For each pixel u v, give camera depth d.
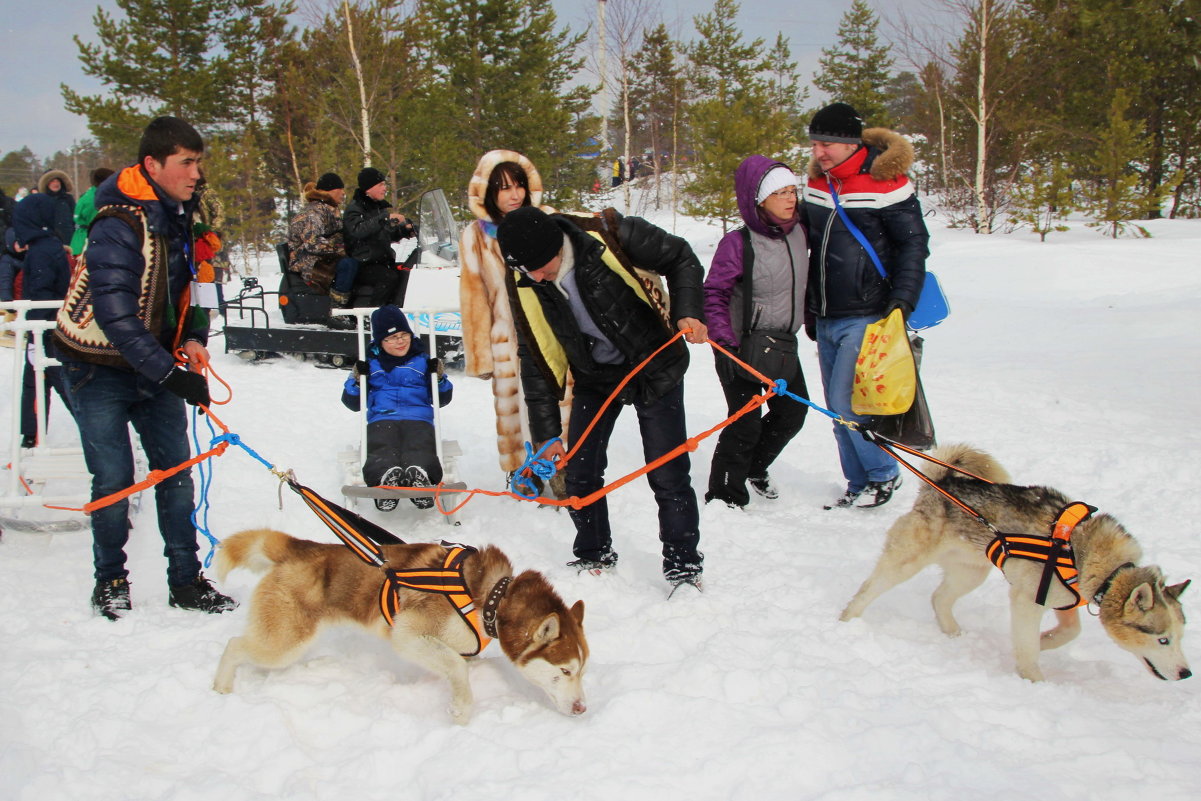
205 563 4.48
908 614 4.13
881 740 2.92
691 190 23.70
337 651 3.78
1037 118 24.73
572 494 4.39
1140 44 24.14
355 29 22.44
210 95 25.55
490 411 7.72
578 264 3.78
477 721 3.16
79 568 4.52
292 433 7.00
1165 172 26.09
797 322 5.22
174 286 3.83
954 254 17.42
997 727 3.03
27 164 58.62
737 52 34.97
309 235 9.42
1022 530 3.53
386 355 5.63
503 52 25.44
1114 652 3.76
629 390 4.11
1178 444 6.11
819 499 5.71
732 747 2.90
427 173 23.27
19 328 5.02
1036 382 8.09
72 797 2.73
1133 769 2.82
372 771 2.90
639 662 3.63
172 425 3.99
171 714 3.24
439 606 3.30
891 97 38.69
